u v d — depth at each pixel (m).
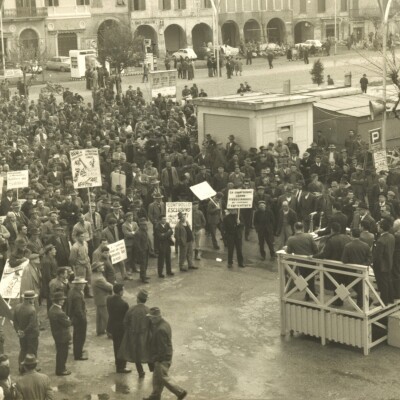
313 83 59.12
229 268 24.47
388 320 18.27
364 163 30.77
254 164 31.66
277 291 22.17
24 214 25.47
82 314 17.83
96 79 62.62
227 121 35.00
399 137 39.09
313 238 19.52
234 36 97.88
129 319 16.75
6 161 33.41
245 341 18.75
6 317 18.25
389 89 47.78
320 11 101.50
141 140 36.47
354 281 17.70
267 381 16.59
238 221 24.23
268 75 70.00
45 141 37.47
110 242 23.56
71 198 25.69
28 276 19.67
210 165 32.62
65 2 86.69
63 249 21.97
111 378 16.98
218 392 16.16
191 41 93.62
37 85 69.44
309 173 31.39
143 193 29.38
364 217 22.28
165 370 15.50
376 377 16.64
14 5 83.75
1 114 46.28
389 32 87.25
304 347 18.36
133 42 65.56
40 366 17.66
